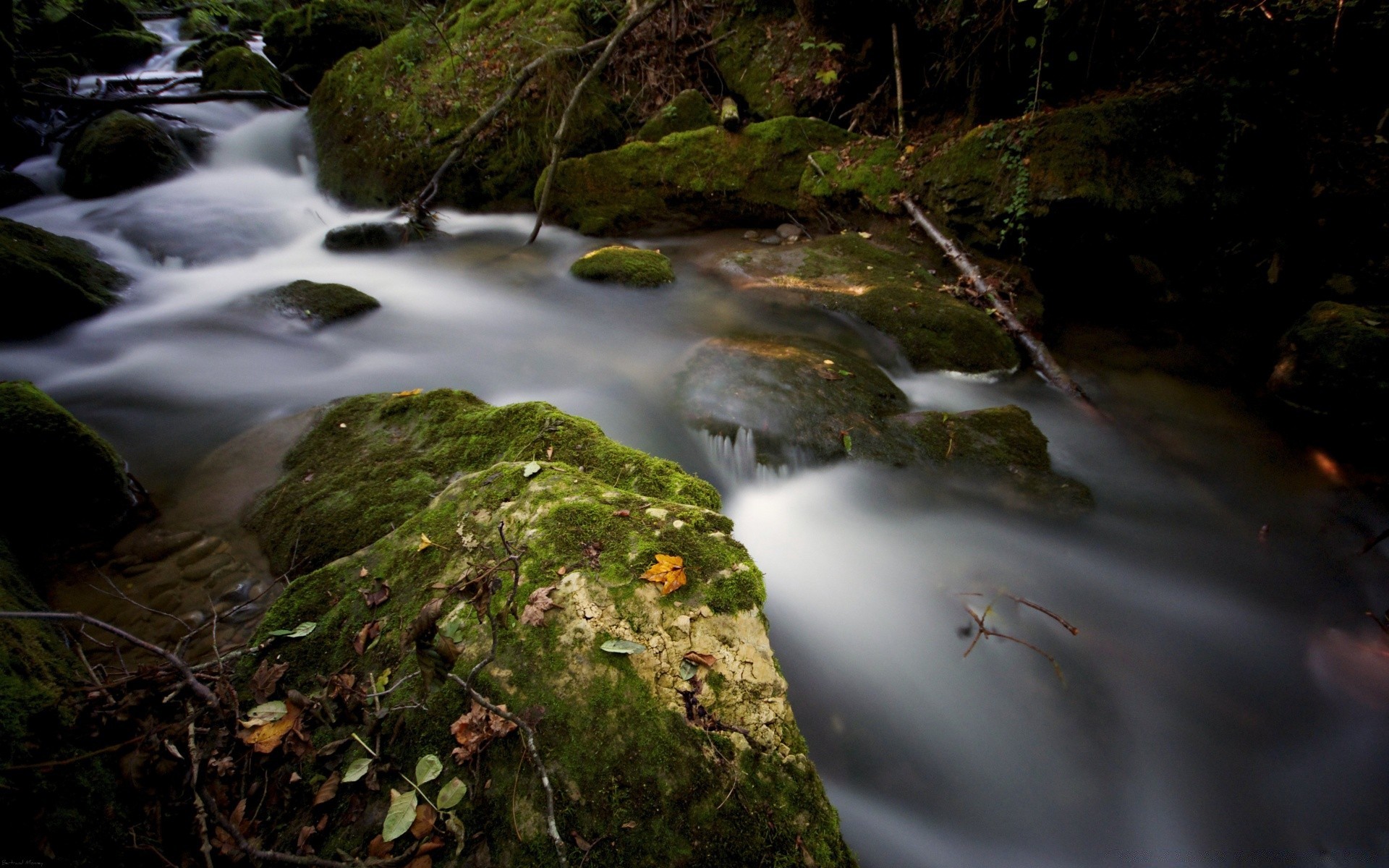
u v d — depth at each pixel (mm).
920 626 3469
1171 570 3910
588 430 3297
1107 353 5922
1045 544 3957
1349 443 4688
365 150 9789
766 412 4500
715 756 1853
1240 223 5746
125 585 3236
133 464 4270
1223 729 3123
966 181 6289
